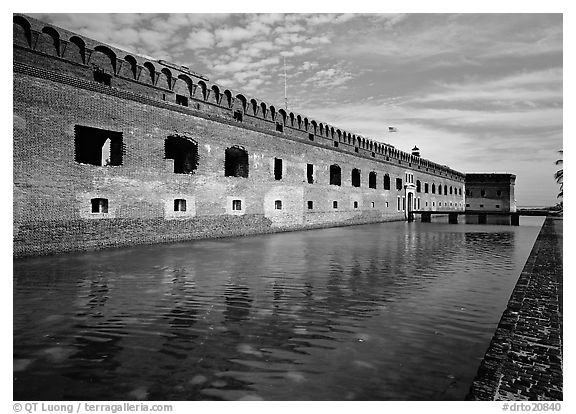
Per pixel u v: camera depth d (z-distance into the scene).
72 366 5.76
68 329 7.27
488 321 7.75
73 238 16.97
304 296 9.64
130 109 19.55
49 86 16.20
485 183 78.44
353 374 5.48
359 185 42.94
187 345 6.53
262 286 10.69
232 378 5.39
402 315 8.12
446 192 69.88
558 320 6.86
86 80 17.59
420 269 13.38
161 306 8.74
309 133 34.91
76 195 17.11
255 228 27.95
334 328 7.34
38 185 15.75
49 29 17.02
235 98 27.08
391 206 50.00
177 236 22.00
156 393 5.02
